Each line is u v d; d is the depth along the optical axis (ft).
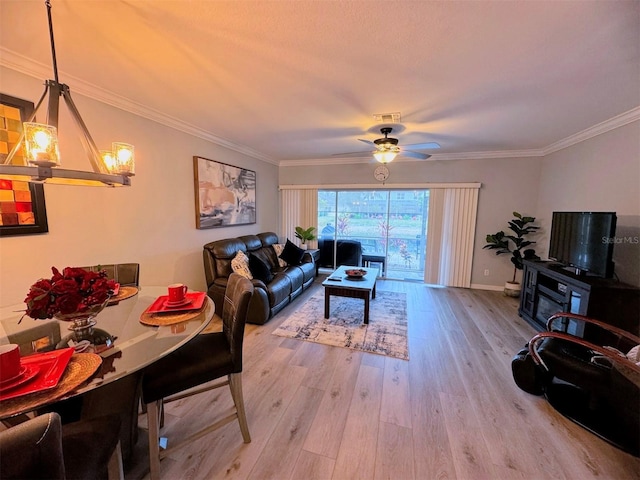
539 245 14.56
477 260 16.24
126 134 8.61
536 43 5.22
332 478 4.66
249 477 4.66
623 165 9.04
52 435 2.18
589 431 5.64
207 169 12.16
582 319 7.02
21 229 6.30
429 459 5.04
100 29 4.98
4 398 2.80
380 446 5.31
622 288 7.72
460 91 7.39
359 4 4.26
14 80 6.07
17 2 4.26
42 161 3.57
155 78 6.93
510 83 6.90
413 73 6.46
